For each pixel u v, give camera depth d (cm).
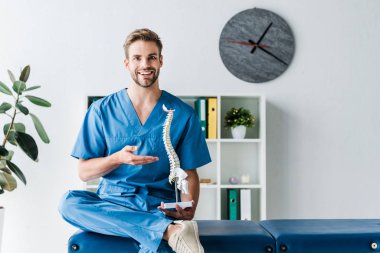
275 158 343
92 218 190
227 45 340
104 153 216
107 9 339
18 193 333
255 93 330
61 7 338
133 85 210
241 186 320
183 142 215
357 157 347
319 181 345
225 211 338
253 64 341
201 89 340
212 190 338
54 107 336
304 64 345
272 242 188
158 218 183
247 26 342
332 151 346
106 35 338
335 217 344
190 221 180
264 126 323
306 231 194
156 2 340
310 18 347
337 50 347
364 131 348
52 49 337
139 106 211
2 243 331
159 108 212
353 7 349
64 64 337
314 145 345
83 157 213
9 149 333
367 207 346
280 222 215
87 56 337
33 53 336
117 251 189
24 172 333
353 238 190
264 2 345
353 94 347
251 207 341
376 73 348
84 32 338
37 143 335
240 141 322
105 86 337
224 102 342
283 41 343
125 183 207
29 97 304
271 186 342
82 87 336
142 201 201
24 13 337
